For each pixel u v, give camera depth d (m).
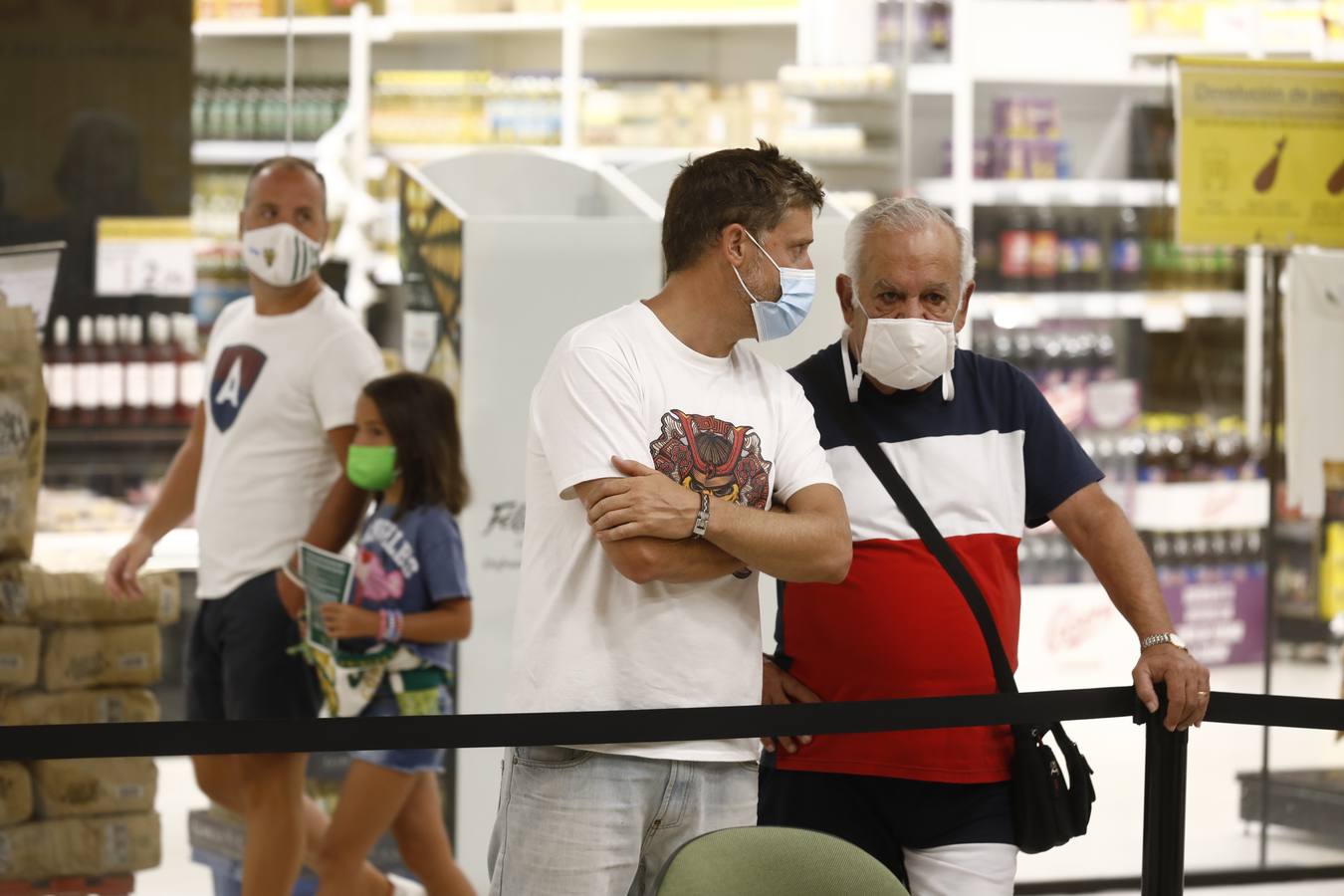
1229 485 22.67
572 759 8.01
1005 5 22.48
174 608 15.08
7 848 13.43
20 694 14.46
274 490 13.85
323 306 14.08
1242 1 23.23
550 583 8.13
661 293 8.29
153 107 19.83
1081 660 21.58
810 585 9.19
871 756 9.05
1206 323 23.64
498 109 22.67
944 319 8.84
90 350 19.78
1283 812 16.97
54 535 18.11
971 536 9.12
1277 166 16.92
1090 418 22.42
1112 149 23.28
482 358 13.12
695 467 8.02
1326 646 23.11
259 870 12.93
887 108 22.28
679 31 23.69
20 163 19.50
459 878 13.12
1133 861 15.83
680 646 8.02
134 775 13.80
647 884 8.48
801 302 8.07
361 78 22.44
